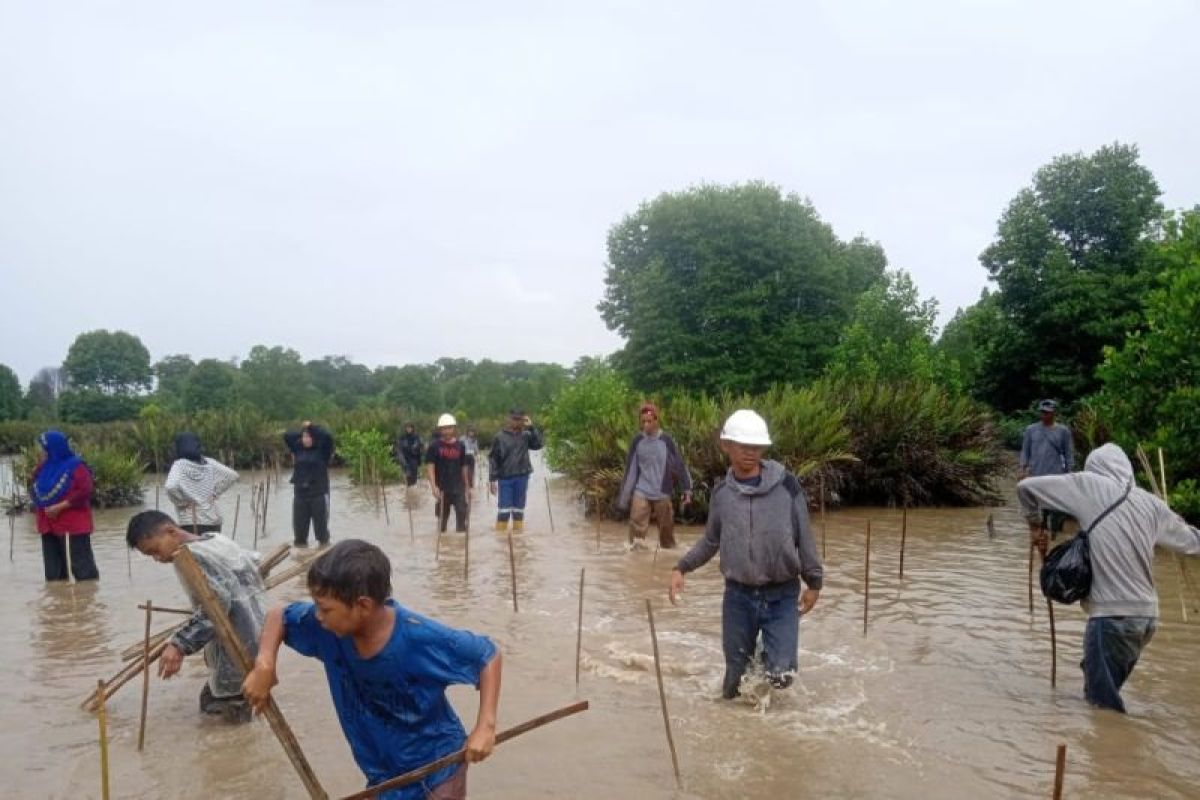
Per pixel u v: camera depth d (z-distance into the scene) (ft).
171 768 14.85
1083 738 15.38
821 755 14.82
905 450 48.19
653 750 15.15
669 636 22.50
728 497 17.17
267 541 41.63
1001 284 79.92
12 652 22.38
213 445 95.91
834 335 104.63
